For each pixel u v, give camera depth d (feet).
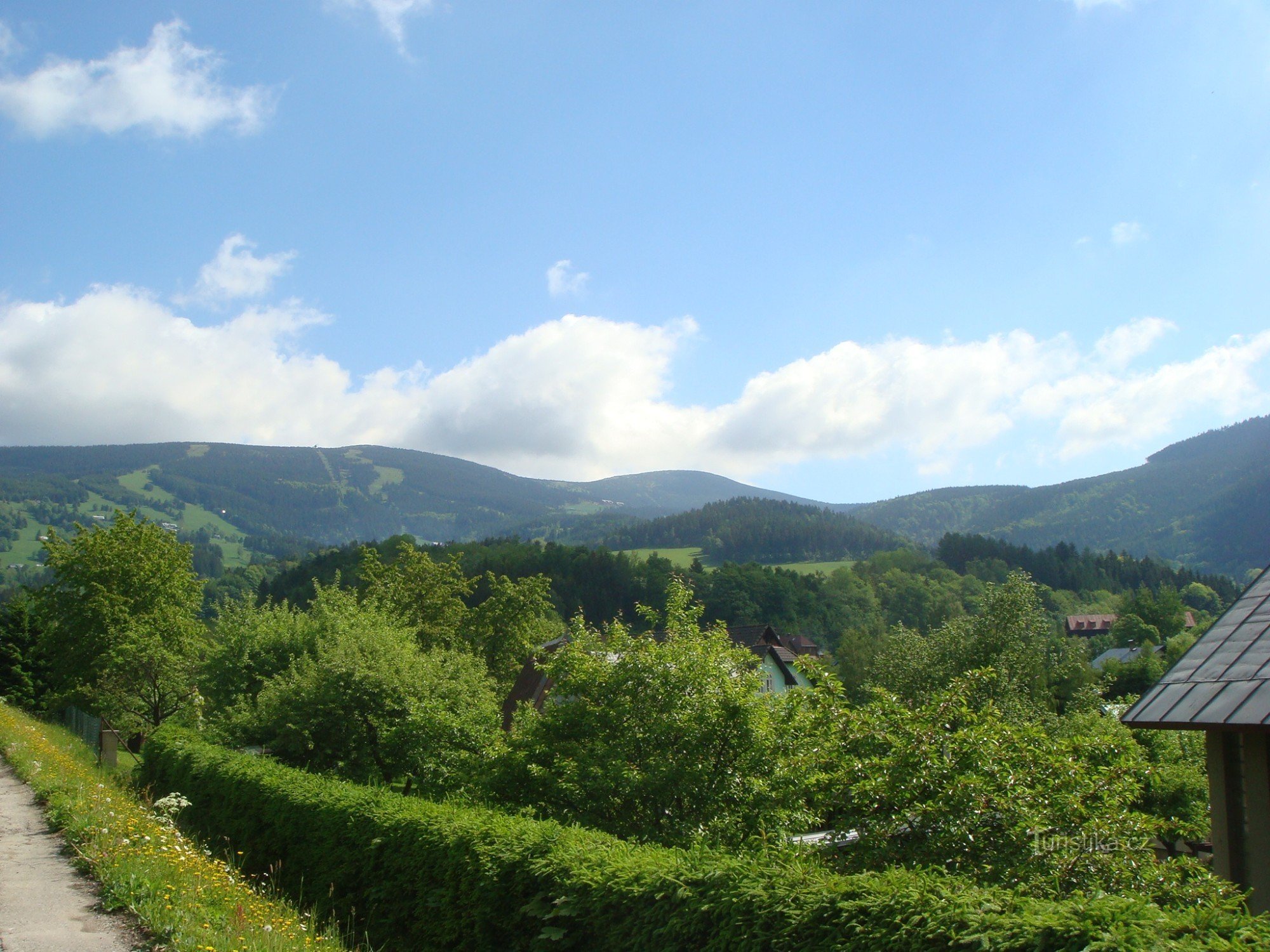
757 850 28.50
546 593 167.43
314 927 28.09
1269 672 24.77
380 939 28.45
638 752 37.52
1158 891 22.12
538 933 22.36
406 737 52.65
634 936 19.40
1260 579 30.58
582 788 36.99
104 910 27.63
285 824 36.70
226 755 49.14
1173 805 49.06
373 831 30.63
